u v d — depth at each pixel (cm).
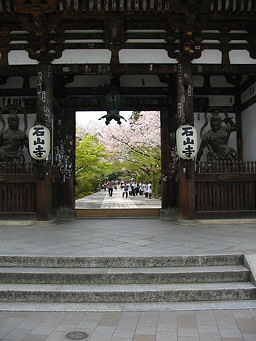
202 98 1169
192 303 464
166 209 1113
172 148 1141
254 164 1060
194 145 878
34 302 468
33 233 757
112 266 530
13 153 1015
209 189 950
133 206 1814
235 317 419
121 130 2767
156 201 2447
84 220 1035
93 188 4859
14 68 938
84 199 2794
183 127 888
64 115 1141
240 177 948
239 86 1180
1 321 409
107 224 929
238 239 670
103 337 366
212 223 910
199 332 378
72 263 530
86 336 369
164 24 933
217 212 938
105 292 467
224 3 817
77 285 493
